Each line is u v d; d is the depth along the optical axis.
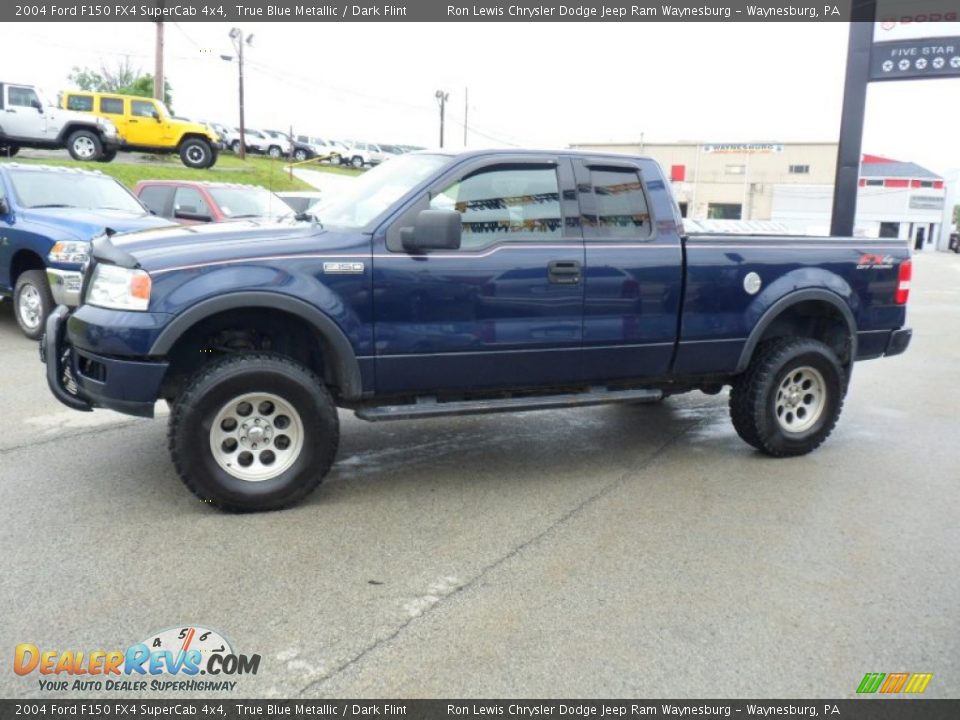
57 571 3.58
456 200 4.60
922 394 7.87
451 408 4.70
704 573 3.74
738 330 5.31
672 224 5.14
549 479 5.06
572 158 4.91
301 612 3.29
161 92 33.44
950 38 12.25
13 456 5.14
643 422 6.56
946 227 70.38
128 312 4.03
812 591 3.58
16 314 8.96
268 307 4.19
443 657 3.00
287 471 4.34
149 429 5.80
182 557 3.76
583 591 3.54
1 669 2.86
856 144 12.69
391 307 4.43
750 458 5.61
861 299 5.77
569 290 4.80
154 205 11.23
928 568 3.85
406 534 4.12
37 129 20.56
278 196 12.92
